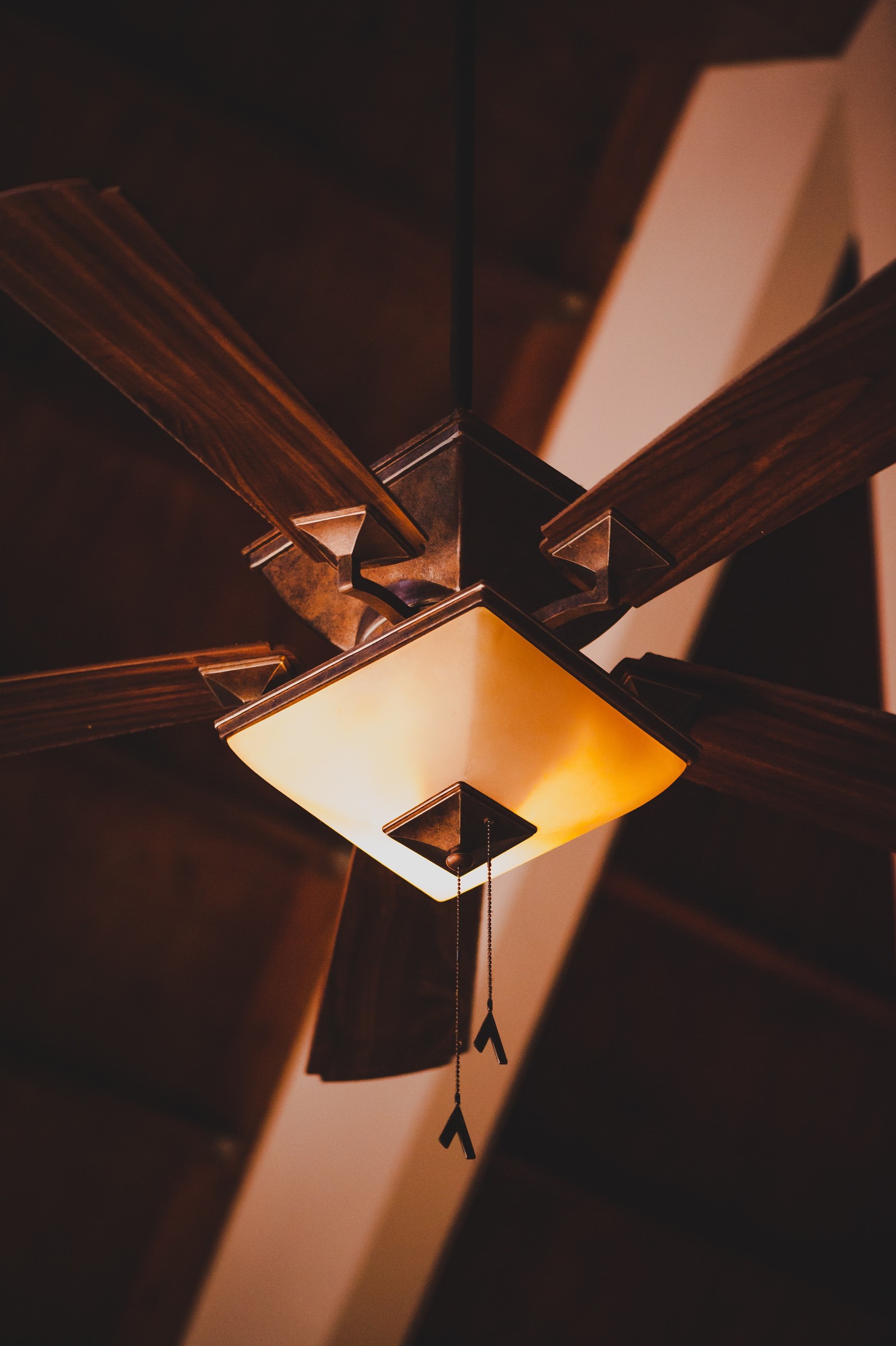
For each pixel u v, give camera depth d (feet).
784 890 18.31
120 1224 17.52
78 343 4.35
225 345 4.21
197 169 13.79
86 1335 17.69
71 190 3.63
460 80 6.83
